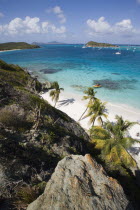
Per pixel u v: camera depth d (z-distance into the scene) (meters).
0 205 6.20
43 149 11.59
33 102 19.23
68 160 8.81
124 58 130.25
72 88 49.91
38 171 9.27
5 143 9.55
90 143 20.23
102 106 24.53
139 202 12.45
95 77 63.62
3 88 18.72
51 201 6.15
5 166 7.99
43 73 71.06
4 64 46.44
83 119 31.67
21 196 6.82
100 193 6.78
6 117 12.22
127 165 17.56
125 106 36.91
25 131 12.48
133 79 60.06
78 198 6.38
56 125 17.41
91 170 8.06
